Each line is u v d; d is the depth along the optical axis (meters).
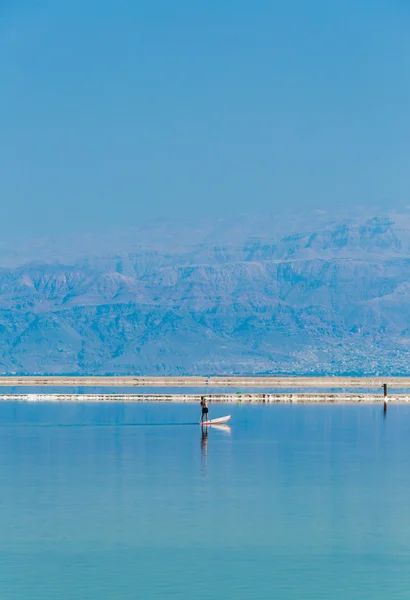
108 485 171.62
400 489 168.00
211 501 156.62
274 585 112.00
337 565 119.75
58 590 109.88
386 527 138.50
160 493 163.50
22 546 127.69
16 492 163.88
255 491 165.88
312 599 107.25
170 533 134.75
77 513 146.88
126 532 135.00
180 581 113.38
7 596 107.75
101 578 114.31
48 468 194.50
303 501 156.88
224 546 128.00
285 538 132.38
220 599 106.94
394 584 112.50
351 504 154.38
